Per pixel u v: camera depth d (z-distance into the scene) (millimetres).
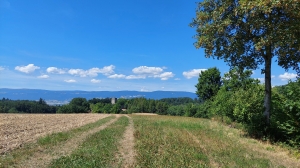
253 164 9172
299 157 10625
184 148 11695
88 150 11047
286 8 11039
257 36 14109
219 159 9781
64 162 9016
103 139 14570
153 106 113375
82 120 34594
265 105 15562
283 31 11820
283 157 10586
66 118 38781
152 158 9586
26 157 9719
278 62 15695
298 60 14406
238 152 11133
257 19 12672
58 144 12734
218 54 16484
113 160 9383
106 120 34344
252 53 15695
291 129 12352
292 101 12172
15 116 39125
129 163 9008
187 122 29188
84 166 8414
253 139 15305
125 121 31906
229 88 30828
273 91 18141
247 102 19906
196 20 16594
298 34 11969
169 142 13344
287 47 12898
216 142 13703
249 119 17734
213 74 55156
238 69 17281
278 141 14117
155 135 16469
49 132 18125
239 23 13953
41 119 34156
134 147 12023
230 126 26281
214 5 15680
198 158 9852
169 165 8617
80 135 16547
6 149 11125
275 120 14383
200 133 17797
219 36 15617
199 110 62844
